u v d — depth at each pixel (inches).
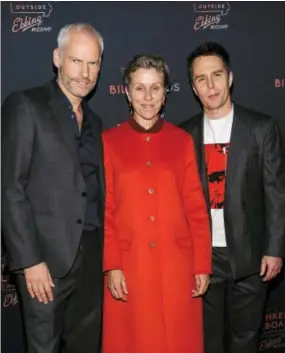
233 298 93.4
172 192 83.9
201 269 84.6
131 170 83.4
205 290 85.6
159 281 83.8
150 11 102.7
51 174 80.8
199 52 87.8
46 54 101.4
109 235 83.7
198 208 85.5
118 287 83.4
